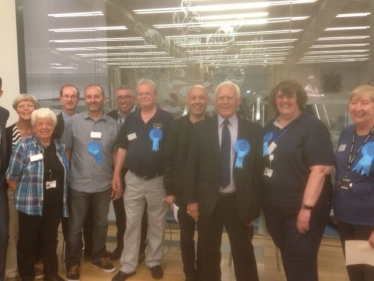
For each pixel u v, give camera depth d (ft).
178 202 8.80
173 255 11.47
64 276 9.98
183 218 8.97
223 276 9.98
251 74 12.71
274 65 12.57
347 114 12.28
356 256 6.52
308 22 12.26
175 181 8.57
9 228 9.24
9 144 9.12
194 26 12.89
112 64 13.69
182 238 9.13
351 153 6.59
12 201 9.19
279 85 6.98
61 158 9.07
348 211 6.54
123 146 9.57
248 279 7.89
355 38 12.09
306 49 12.37
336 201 6.79
